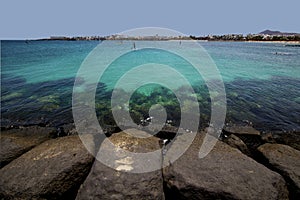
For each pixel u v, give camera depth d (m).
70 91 12.41
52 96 11.49
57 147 5.27
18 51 42.41
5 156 5.30
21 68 20.78
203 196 4.11
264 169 4.55
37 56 31.67
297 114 9.28
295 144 6.90
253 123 8.40
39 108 9.79
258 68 21.06
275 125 8.24
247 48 52.50
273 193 4.02
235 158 4.90
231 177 4.29
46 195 4.25
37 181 4.30
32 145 6.06
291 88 13.50
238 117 8.91
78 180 4.64
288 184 4.51
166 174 4.58
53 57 30.16
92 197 3.99
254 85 14.18
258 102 10.73
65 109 9.66
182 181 4.29
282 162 4.93
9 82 14.86
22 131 7.40
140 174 4.35
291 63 25.11
